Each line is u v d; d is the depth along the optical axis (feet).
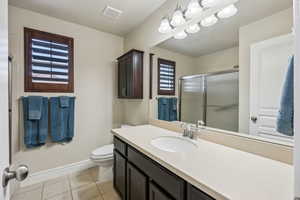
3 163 1.77
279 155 3.09
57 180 6.93
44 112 6.71
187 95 5.37
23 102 6.31
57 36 7.20
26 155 6.52
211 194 2.17
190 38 5.17
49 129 7.01
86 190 6.23
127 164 4.83
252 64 3.63
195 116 5.09
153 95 6.91
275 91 3.21
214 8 4.32
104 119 8.75
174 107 5.87
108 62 8.85
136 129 6.11
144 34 7.41
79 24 7.80
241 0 3.80
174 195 2.93
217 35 4.40
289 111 2.78
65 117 7.26
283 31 3.09
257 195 2.02
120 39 9.25
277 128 2.97
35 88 6.68
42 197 5.77
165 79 6.25
